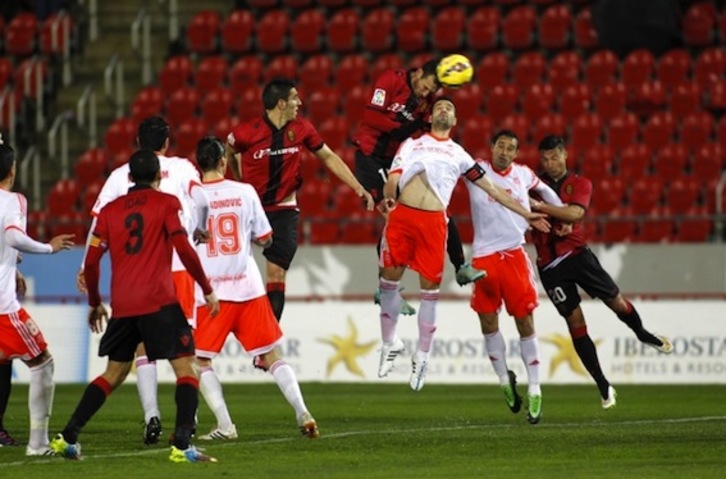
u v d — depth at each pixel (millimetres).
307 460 32625
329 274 69438
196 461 32000
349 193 74625
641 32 81812
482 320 43438
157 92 83875
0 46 90375
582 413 47344
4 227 34125
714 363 63125
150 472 30234
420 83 41625
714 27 82625
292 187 41938
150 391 36688
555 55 84000
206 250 36750
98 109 84625
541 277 45594
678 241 70750
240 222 36781
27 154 80375
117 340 32219
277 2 89188
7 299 34125
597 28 82812
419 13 85500
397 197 40781
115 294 31719
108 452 34594
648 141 77062
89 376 66438
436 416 46656
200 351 37125
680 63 80750
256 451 34594
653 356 63375
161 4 89375
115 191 37406
